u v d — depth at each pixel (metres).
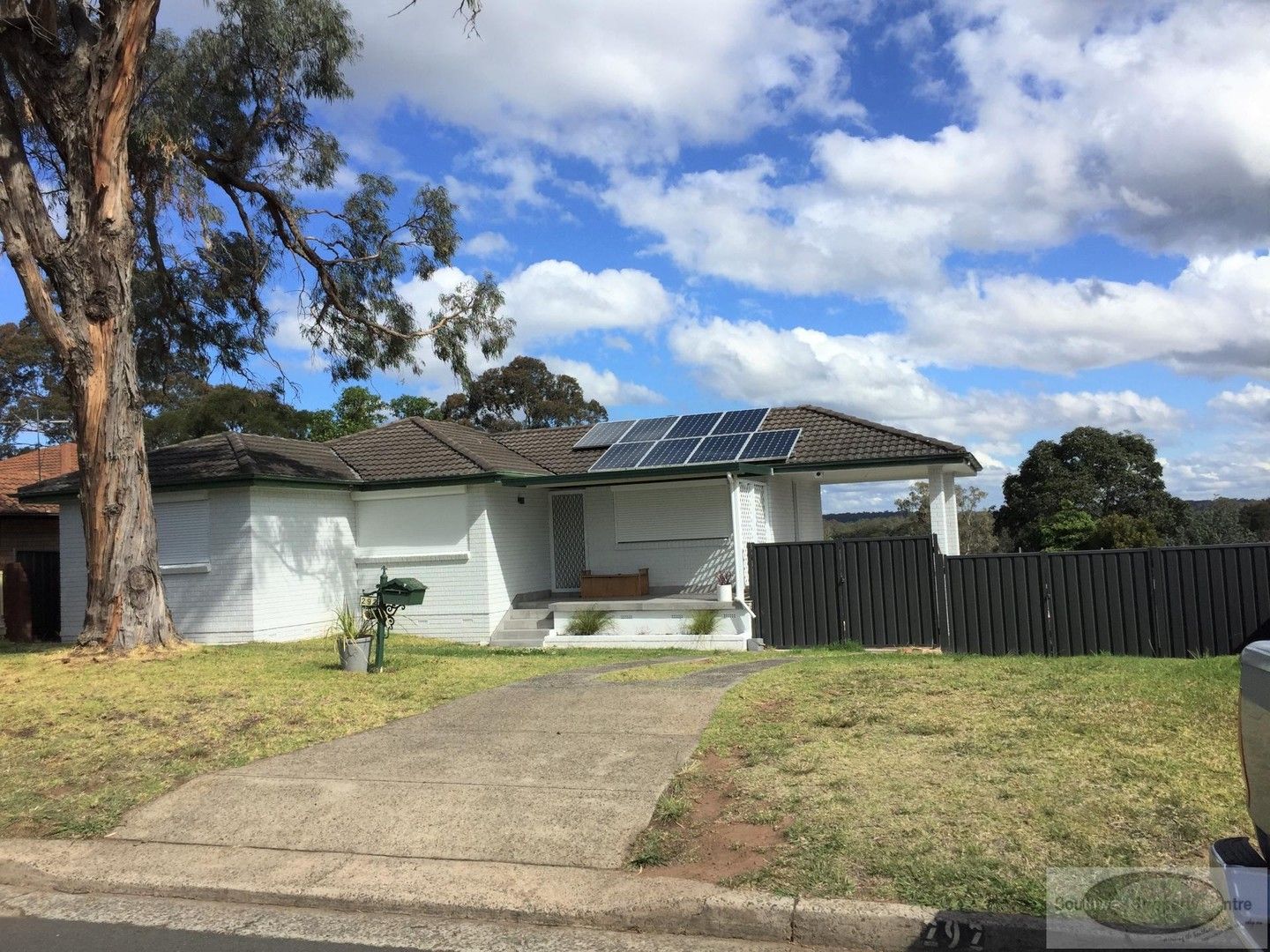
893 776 6.15
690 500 18.20
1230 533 38.84
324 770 7.15
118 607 12.51
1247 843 3.61
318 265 17.05
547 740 7.71
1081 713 7.34
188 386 37.53
